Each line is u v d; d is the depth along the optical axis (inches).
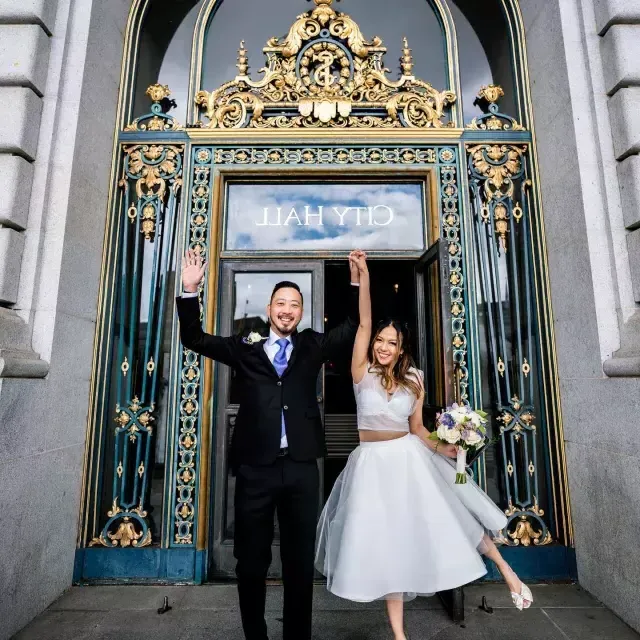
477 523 102.7
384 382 101.3
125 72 157.5
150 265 149.3
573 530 132.6
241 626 110.3
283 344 99.7
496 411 144.0
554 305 142.6
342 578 87.8
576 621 111.8
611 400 116.0
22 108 121.9
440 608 118.0
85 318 134.8
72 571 129.4
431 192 150.8
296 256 150.3
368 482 94.9
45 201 123.6
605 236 126.5
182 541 133.6
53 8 133.5
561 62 139.8
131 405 142.3
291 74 157.8
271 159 152.3
